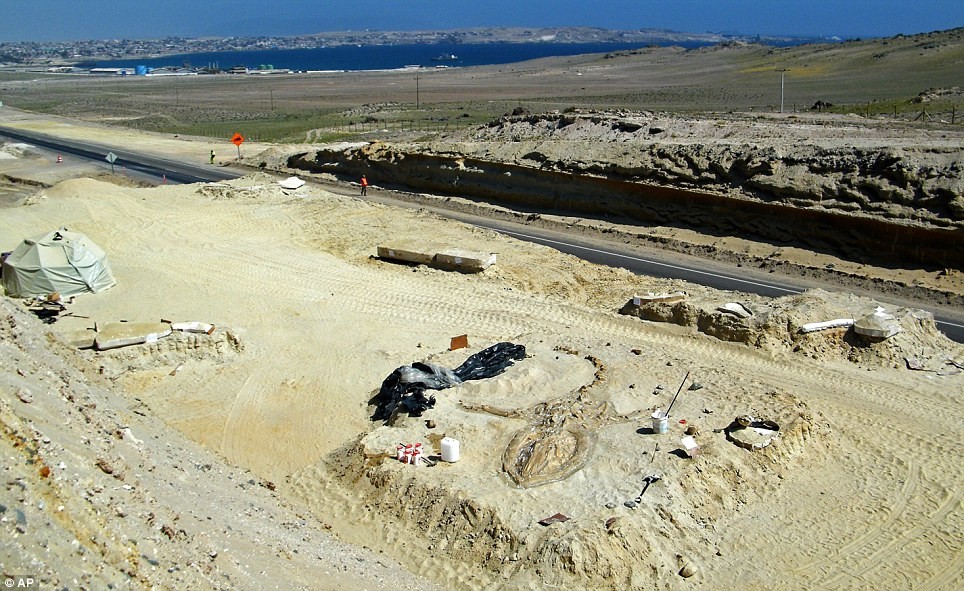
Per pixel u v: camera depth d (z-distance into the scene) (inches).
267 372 796.6
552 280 1054.4
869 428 658.2
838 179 1159.6
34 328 725.9
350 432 679.7
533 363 738.8
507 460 579.8
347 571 461.4
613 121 1608.0
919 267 1065.5
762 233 1203.2
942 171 1090.7
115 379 753.0
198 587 365.7
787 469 591.2
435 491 549.6
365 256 1166.3
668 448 581.9
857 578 487.2
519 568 484.1
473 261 1076.5
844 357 790.5
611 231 1306.6
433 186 1644.9
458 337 823.1
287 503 569.6
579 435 605.3
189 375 786.8
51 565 308.2
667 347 820.6
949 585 481.1
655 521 513.7
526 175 1496.1
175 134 2812.5
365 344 856.3
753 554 506.6
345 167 1846.7
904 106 2094.0
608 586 471.2
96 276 996.6
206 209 1390.3
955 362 782.5
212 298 986.7
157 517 411.2
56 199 1395.2
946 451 621.0
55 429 450.0
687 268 1132.5
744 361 783.7
